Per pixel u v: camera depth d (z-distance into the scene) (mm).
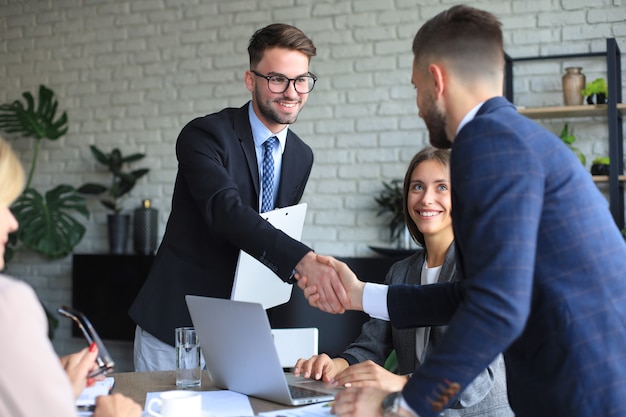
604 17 4074
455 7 1462
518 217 1235
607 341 1282
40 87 4867
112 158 4891
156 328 2465
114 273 4652
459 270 1491
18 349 1123
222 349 1786
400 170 4406
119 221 4816
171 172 4914
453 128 1448
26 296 1171
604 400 1272
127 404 1442
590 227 1301
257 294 2297
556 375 1309
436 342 2049
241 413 1599
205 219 2244
